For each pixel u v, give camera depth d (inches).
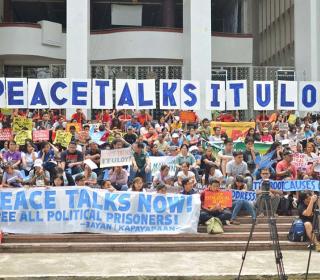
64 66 1066.7
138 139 602.9
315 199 460.4
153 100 689.0
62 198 477.7
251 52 1197.1
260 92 705.6
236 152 548.4
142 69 1086.4
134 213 479.8
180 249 456.8
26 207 474.0
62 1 1298.0
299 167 559.5
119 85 684.1
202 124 727.7
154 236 474.0
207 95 701.9
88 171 523.8
